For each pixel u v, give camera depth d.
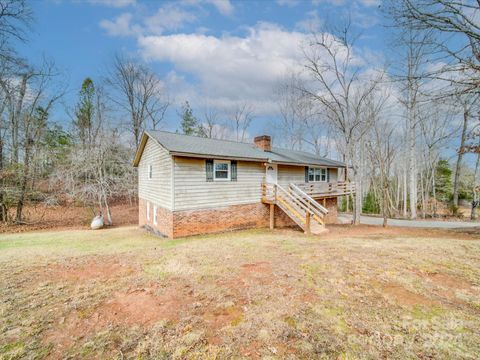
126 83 27.17
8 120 15.93
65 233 12.42
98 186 16.31
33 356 2.77
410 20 7.46
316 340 2.88
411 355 2.58
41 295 4.24
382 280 4.54
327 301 3.79
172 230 10.09
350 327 3.12
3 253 7.30
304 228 10.99
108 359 2.70
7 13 14.37
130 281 4.79
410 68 10.70
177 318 3.46
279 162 13.40
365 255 6.21
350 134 15.38
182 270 5.32
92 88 23.67
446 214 22.33
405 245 7.43
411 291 4.08
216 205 11.48
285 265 5.51
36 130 16.78
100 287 4.54
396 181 30.20
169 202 10.39
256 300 3.89
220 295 4.09
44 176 17.09
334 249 6.95
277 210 14.09
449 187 28.02
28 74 16.09
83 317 3.55
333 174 19.30
